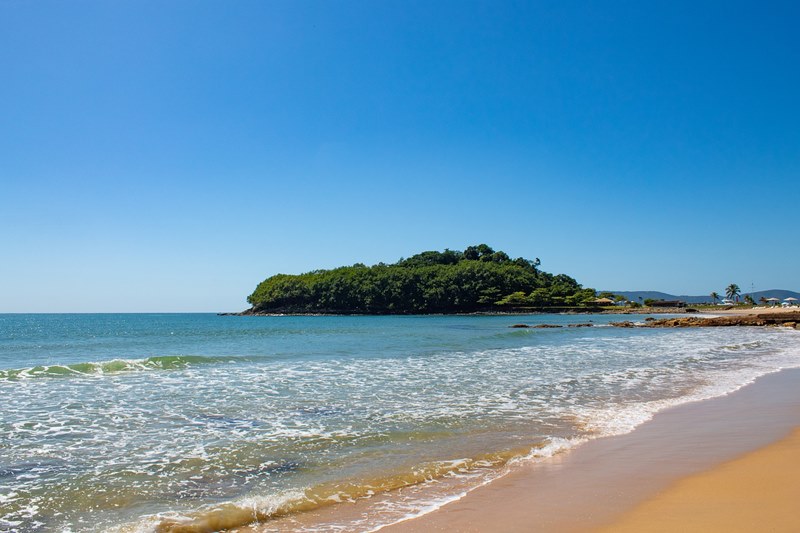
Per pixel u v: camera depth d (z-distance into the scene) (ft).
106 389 46.47
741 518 17.21
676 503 18.95
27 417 35.50
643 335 131.75
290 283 548.31
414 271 483.51
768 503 18.61
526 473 23.35
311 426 33.01
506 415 36.11
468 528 17.22
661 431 31.19
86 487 22.25
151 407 38.86
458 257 589.73
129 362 62.28
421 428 32.42
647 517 17.65
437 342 104.32
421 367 62.54
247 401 41.16
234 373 56.90
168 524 17.99
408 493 21.02
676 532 16.22
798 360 71.41
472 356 76.02
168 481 23.04
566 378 53.52
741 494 19.71
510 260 556.51
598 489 20.89
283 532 17.33
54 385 48.60
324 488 21.74
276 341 110.11
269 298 554.87
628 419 34.68
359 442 29.19
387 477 23.07
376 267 540.93
